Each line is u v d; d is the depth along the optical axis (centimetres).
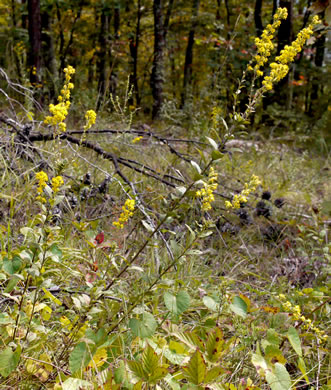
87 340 155
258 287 283
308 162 714
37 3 805
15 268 163
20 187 311
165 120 850
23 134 351
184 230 335
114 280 181
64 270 214
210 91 770
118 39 1462
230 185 484
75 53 1545
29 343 167
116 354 174
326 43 1160
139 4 1498
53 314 205
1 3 1310
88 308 170
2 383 152
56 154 178
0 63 866
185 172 471
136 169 370
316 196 538
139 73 1859
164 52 1226
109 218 320
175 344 169
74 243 262
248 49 985
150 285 179
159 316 216
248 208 439
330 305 253
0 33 1010
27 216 255
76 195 298
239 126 176
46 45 1053
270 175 558
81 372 149
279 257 365
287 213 448
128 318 189
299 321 226
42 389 161
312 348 214
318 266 344
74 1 1249
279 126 1029
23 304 173
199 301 233
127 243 288
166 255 281
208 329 199
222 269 304
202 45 1594
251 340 199
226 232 352
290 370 212
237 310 191
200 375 150
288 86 1064
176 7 1456
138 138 412
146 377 150
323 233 324
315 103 1314
